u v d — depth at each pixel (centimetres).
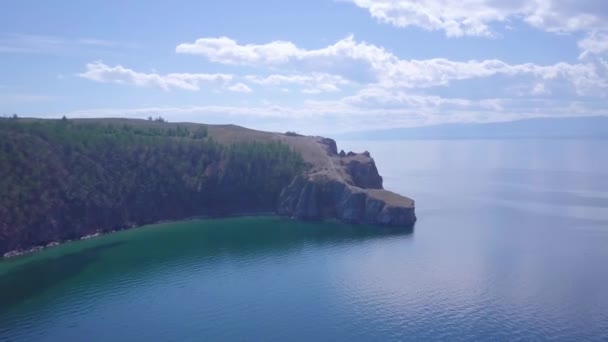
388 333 11838
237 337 11750
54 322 12581
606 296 13762
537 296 13850
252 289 14850
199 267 16975
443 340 11431
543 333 11656
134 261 17675
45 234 19688
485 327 12019
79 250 19038
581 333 11625
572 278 15288
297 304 13662
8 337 11769
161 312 13200
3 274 16212
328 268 16725
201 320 12694
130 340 11625
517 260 17312
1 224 18462
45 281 15538
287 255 18338
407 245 19525
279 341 11538
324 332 11956
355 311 13112
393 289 14625
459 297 13875
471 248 18962
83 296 14325
